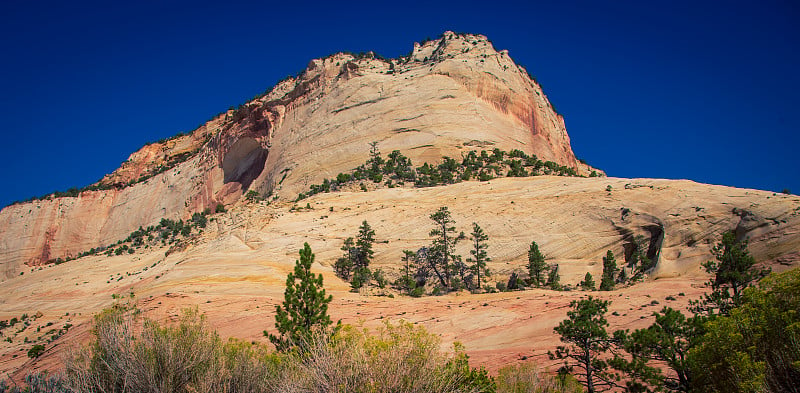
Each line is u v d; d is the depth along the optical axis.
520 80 173.62
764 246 50.94
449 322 38.91
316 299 27.31
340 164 134.25
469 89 153.00
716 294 27.84
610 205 69.94
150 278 72.06
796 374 13.74
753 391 13.55
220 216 92.56
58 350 31.53
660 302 38.34
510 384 21.06
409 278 63.75
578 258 64.25
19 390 12.17
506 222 72.56
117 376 12.61
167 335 14.01
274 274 63.62
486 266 65.50
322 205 89.19
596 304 25.30
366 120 147.00
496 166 114.62
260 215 85.75
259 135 172.75
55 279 94.06
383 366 11.27
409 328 12.46
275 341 26.20
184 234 114.38
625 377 23.86
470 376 14.50
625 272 58.28
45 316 63.31
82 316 59.44
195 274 65.12
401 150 131.38
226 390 13.30
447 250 68.19
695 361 16.44
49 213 189.50
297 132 160.25
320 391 11.16
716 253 39.12
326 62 179.50
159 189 192.00
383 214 81.69
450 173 106.25
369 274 64.50
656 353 22.48
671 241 59.28
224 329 38.81
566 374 23.19
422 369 11.37
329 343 12.39
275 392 12.45
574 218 70.00
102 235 185.88
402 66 174.12
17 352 41.59
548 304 40.56
